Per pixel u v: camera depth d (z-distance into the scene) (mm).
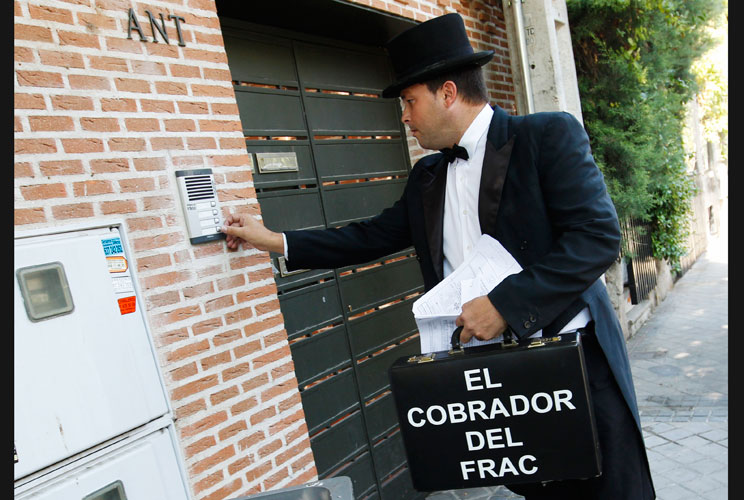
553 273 1655
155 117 2174
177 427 2125
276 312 2531
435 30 1842
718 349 5816
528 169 1810
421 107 1892
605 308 1902
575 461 1562
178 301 2172
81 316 1819
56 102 1886
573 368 1525
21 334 1669
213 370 2264
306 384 3152
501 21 5074
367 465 3441
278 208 3146
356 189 3695
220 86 2430
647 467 1908
